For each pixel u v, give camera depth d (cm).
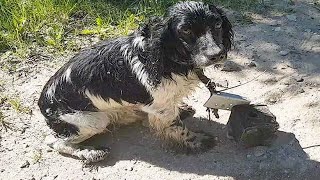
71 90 129
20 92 156
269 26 173
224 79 153
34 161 134
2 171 132
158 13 180
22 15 182
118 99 128
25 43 173
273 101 144
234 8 182
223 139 134
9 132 142
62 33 176
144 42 120
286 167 126
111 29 176
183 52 117
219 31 118
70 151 133
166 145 134
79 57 129
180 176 126
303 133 133
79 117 130
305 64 156
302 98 144
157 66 118
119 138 138
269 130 127
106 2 188
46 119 134
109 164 132
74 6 184
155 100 125
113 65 125
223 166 127
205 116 142
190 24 114
